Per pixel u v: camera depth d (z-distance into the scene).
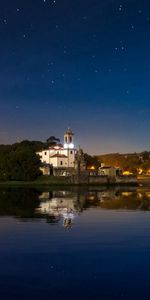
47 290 27.88
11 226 55.91
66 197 118.12
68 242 43.97
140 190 171.50
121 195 129.88
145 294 27.25
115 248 40.88
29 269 32.84
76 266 33.84
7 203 94.69
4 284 29.08
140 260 35.94
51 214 71.06
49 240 45.12
